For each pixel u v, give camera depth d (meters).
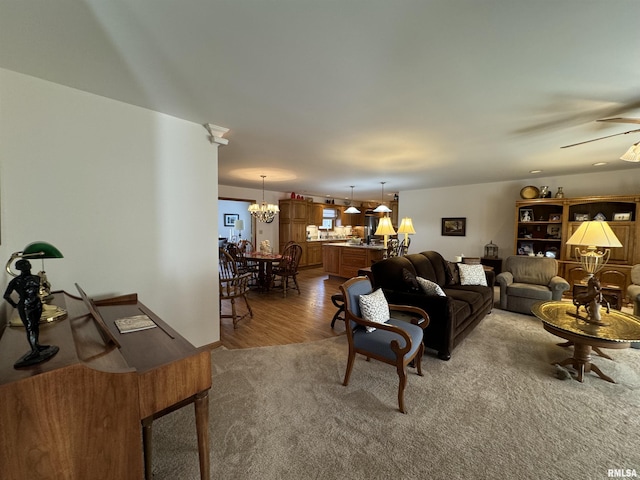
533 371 2.46
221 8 1.21
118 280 2.23
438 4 1.19
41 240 1.87
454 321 2.66
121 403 1.02
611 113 2.36
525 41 1.44
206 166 2.76
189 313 2.70
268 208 6.09
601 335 2.17
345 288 2.28
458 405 1.98
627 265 4.36
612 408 1.95
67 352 1.01
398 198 7.70
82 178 2.03
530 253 5.37
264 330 3.45
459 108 2.28
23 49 1.51
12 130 1.75
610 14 1.23
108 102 2.13
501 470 1.45
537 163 4.27
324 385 2.23
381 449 1.59
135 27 1.34
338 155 3.82
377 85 1.92
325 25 1.33
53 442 0.89
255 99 2.14
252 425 1.78
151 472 1.38
